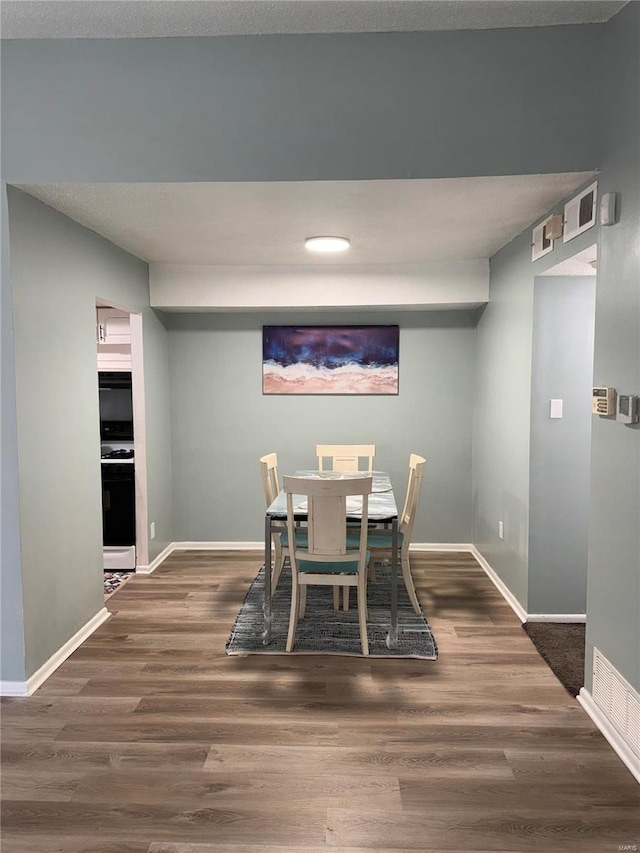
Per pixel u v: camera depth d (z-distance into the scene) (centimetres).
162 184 262
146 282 438
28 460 272
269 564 316
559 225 287
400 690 272
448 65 253
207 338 491
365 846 181
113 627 343
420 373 488
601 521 245
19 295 264
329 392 492
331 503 298
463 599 385
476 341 478
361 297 448
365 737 236
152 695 268
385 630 335
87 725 245
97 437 347
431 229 342
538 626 340
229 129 258
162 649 314
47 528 289
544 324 331
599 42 246
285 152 257
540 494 340
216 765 219
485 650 312
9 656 269
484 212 308
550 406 335
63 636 306
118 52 257
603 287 241
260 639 323
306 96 256
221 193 273
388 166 256
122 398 442
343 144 256
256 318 489
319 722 246
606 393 234
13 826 190
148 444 441
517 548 363
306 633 331
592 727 243
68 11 237
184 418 497
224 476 500
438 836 185
